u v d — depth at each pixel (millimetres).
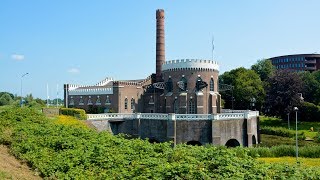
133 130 66625
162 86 84438
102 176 20656
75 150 25734
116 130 68000
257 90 112812
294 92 97500
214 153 22047
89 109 89375
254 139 68438
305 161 37906
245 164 19969
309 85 118625
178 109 76625
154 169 19562
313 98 117562
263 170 18922
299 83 99562
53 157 24938
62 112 66938
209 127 59688
